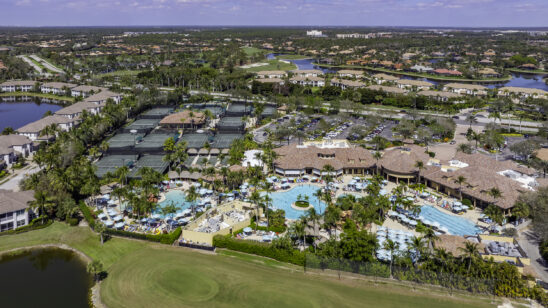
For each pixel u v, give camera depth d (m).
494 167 151.12
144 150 180.38
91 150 176.50
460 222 120.94
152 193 129.50
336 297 85.56
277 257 100.38
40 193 118.44
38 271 97.38
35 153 180.50
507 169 149.25
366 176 159.25
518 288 84.44
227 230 113.25
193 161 172.00
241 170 147.25
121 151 178.75
